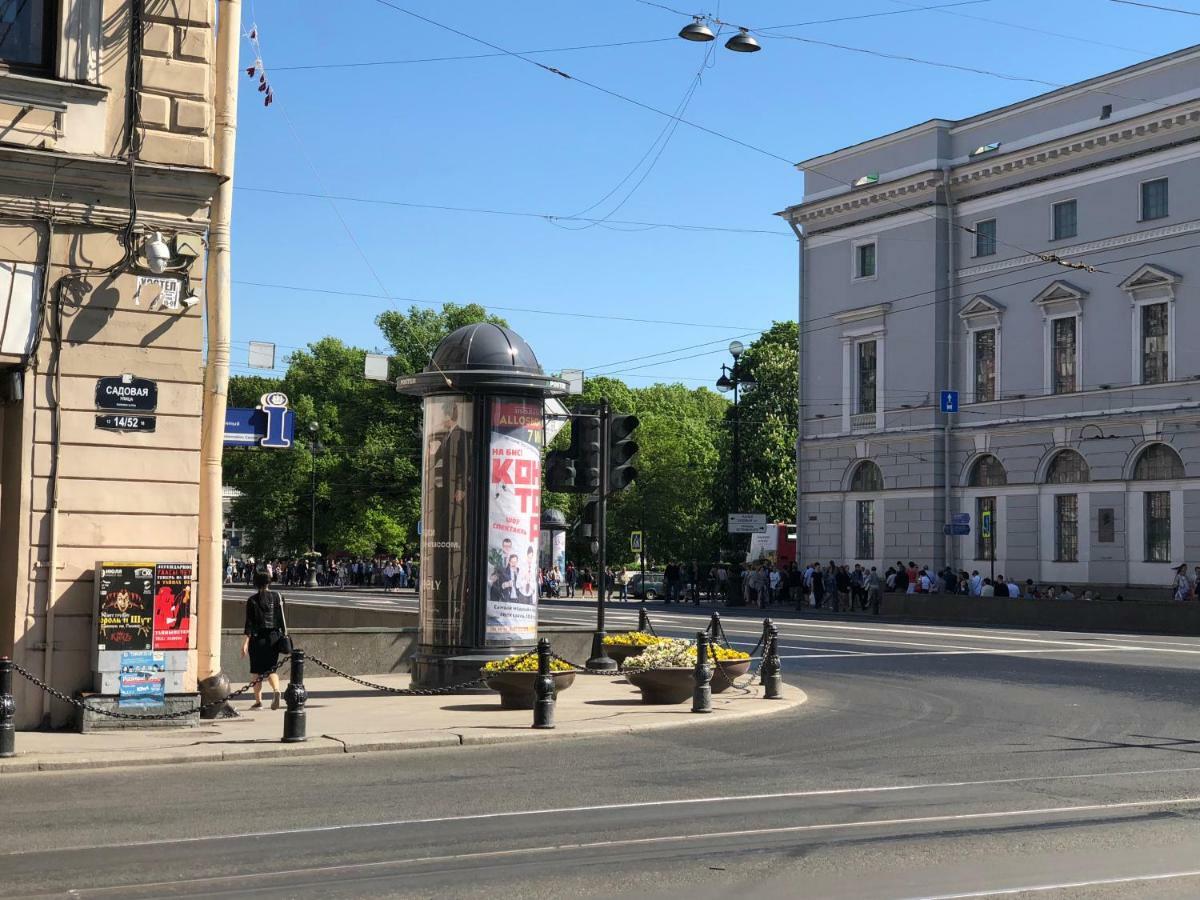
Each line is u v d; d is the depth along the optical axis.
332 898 7.29
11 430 14.98
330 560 84.50
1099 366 45.66
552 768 12.54
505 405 19.05
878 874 7.91
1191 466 42.59
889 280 53.28
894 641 31.31
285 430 17.38
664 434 87.19
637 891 7.48
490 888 7.54
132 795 10.98
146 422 15.20
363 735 14.44
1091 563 45.62
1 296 14.53
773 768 12.45
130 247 15.12
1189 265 42.78
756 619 43.12
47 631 14.67
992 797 10.70
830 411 55.97
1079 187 46.44
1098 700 18.52
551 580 71.88
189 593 15.05
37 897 7.34
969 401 50.38
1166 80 43.56
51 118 14.80
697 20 24.59
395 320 77.19
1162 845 8.77
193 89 15.54
